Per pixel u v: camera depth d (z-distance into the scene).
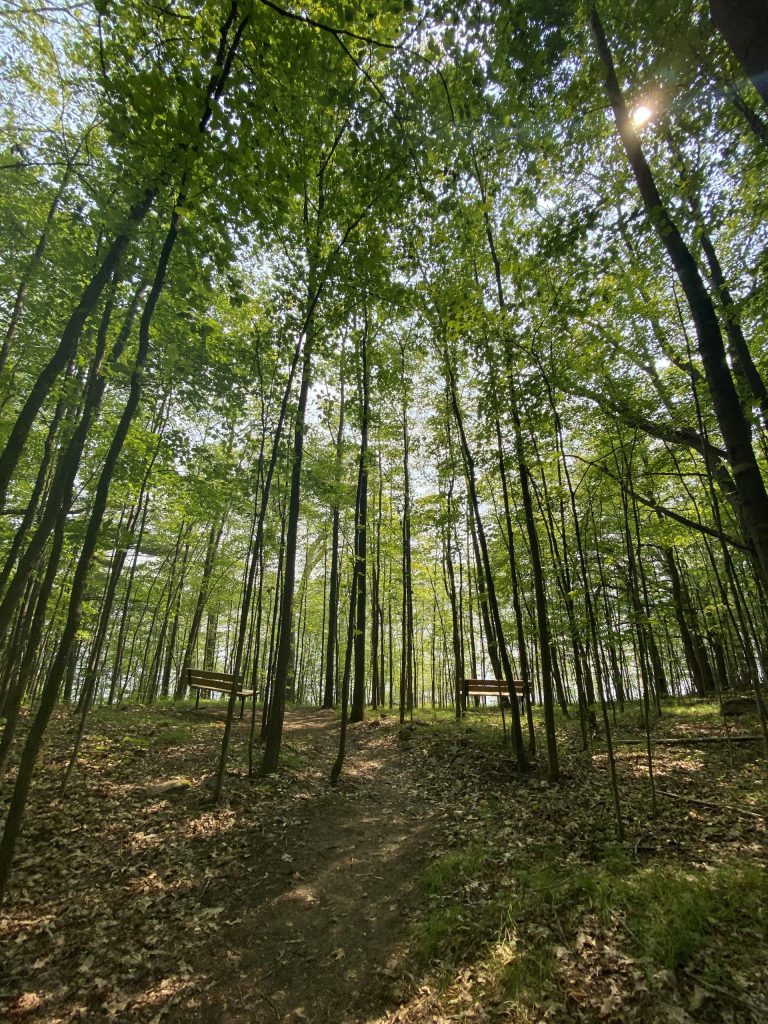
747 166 6.12
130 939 3.86
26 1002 3.20
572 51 5.84
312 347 7.89
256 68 4.32
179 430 10.38
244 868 4.95
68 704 13.77
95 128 7.40
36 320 8.48
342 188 6.45
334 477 10.68
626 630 5.73
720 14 3.05
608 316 7.13
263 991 3.43
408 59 4.34
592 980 2.96
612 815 5.48
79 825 5.48
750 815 5.07
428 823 6.14
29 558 6.86
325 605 22.62
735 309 5.14
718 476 6.50
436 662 30.39
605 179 7.29
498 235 8.63
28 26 6.54
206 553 17.48
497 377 7.41
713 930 3.12
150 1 3.86
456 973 3.37
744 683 15.31
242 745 8.93
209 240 4.68
